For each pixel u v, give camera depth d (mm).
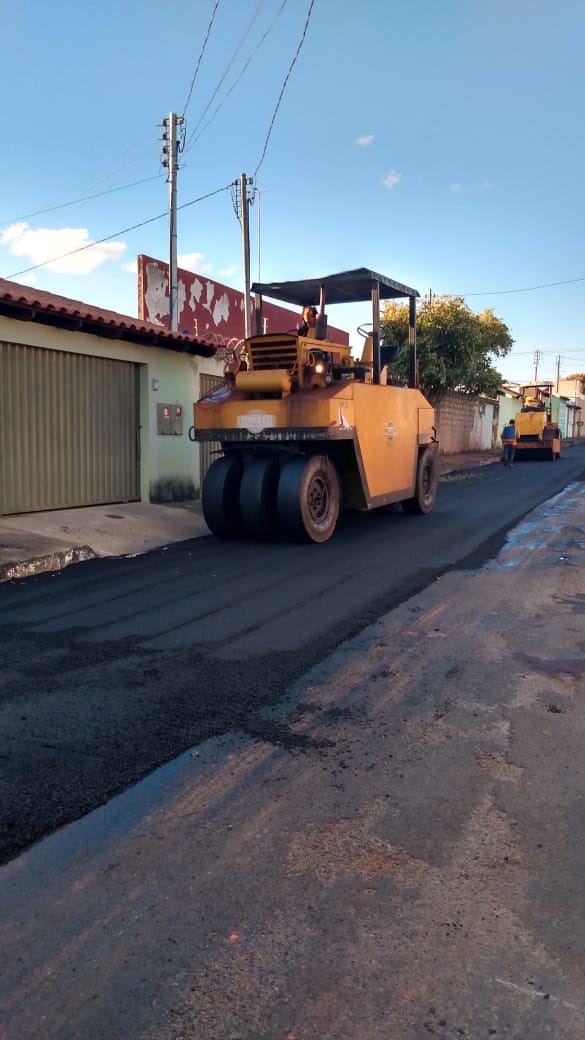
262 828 3043
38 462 10648
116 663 4949
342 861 2822
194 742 3789
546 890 2648
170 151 19359
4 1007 2143
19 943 2395
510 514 12695
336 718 4082
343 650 5203
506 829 3033
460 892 2637
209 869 2775
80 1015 2113
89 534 9555
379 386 10562
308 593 6863
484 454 33531
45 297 10867
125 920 2502
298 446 9648
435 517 12289
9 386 10141
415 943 2385
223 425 9617
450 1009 2125
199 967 2289
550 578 7480
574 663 4945
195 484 13672
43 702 4293
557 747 3744
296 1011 2121
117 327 10992
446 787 3359
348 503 10539
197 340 12734
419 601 6551
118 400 12031
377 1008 2131
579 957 2322
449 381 24328
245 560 8531
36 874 2746
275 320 21281
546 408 33406
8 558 7820
